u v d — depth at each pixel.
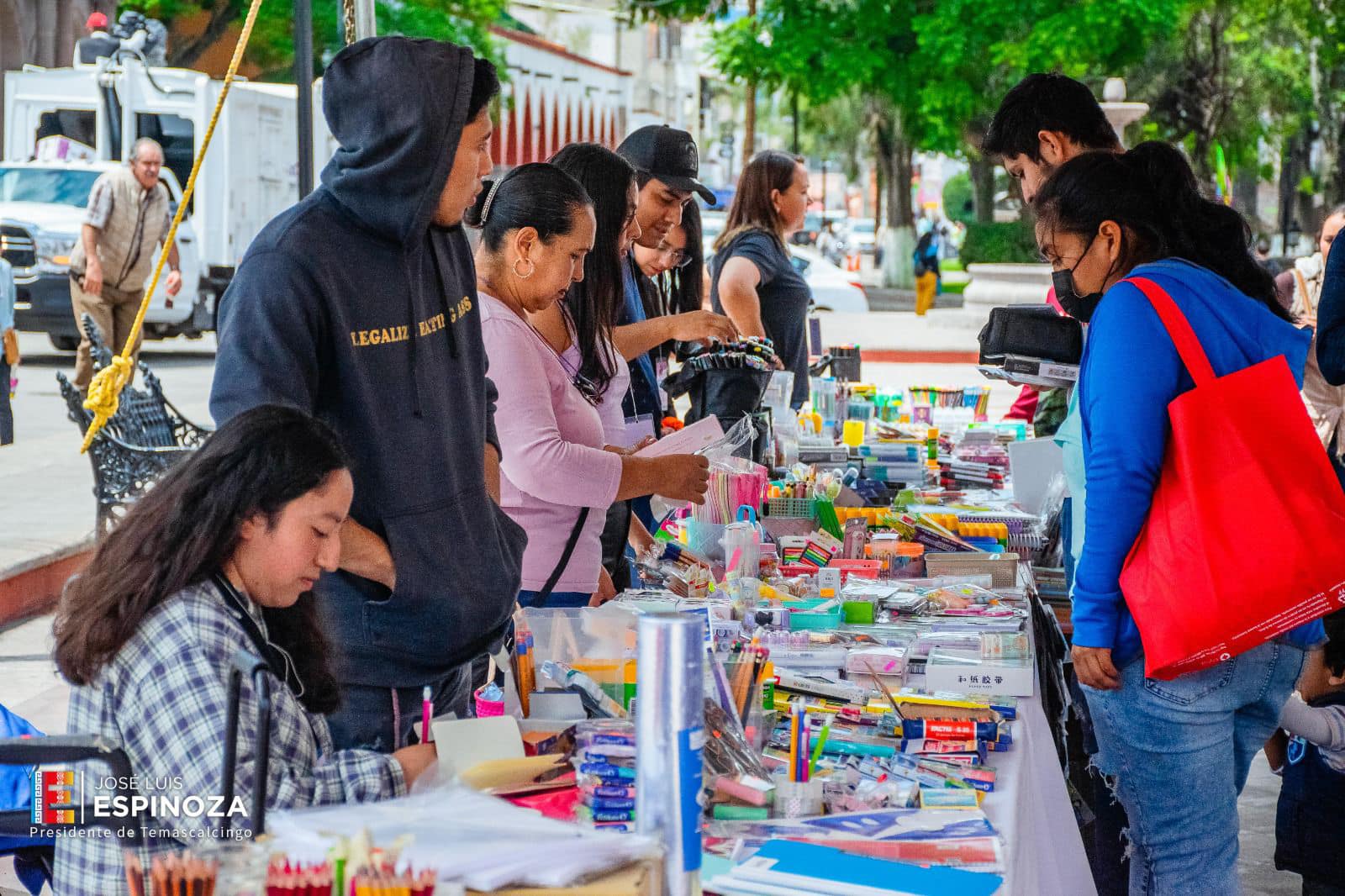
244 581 2.31
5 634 7.02
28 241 15.93
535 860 1.88
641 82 45.78
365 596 2.87
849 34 27.25
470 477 3.02
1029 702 3.18
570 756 2.50
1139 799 3.37
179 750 2.16
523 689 2.87
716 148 56.97
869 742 2.79
